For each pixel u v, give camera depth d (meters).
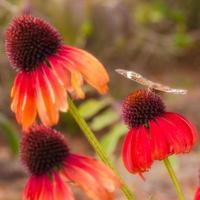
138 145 0.60
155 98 0.63
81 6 2.05
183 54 2.68
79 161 0.57
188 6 2.79
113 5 2.21
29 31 0.61
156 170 1.63
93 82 0.59
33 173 0.57
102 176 0.55
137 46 2.48
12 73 2.09
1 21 1.69
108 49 2.30
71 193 0.55
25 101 0.59
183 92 0.59
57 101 0.58
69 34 2.04
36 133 0.58
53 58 0.61
